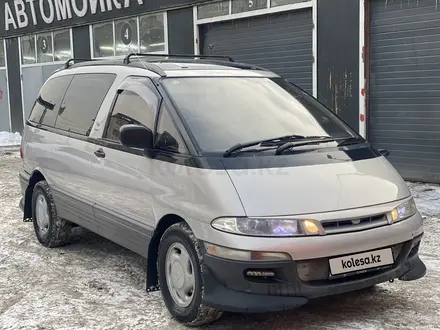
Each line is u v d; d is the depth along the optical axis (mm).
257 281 3582
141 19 13797
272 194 3691
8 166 12406
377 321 4047
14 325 4109
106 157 4852
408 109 9250
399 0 9094
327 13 9977
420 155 9211
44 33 17203
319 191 3777
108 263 5500
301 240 3553
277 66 11086
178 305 4043
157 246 4344
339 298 4492
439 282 4832
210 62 5410
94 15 15023
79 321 4156
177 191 4012
